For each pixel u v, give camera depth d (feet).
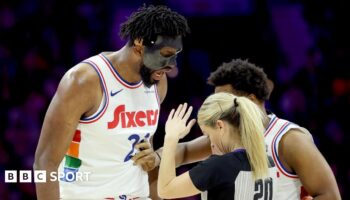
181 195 14.38
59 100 14.74
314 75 40.16
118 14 41.86
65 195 16.08
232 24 42.34
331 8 42.88
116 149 15.78
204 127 14.82
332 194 14.19
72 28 40.16
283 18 42.73
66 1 40.68
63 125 14.67
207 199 14.39
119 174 16.03
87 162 15.72
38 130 35.73
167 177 14.61
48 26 39.88
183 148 18.45
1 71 37.65
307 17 42.96
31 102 36.76
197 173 14.11
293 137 14.62
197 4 42.55
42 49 39.06
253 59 41.63
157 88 16.98
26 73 37.91
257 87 16.38
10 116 35.99
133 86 15.76
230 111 14.40
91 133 15.42
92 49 40.22
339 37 42.14
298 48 41.86
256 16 42.57
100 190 15.88
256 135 13.97
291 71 40.55
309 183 14.40
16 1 40.11
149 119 16.30
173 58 15.29
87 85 14.89
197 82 38.40
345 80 40.14
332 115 38.14
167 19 15.06
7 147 34.42
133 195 16.46
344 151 36.58
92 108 15.19
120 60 15.49
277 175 14.66
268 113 16.63
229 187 13.96
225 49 41.81
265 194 14.29
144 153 16.24
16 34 39.22
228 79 16.55
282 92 38.83
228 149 14.66
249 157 14.07
